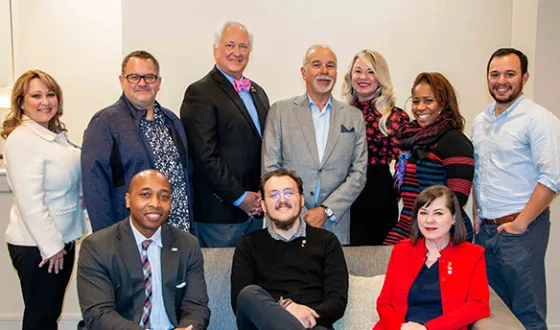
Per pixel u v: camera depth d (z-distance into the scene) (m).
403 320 2.12
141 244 2.12
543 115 2.45
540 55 3.17
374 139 2.90
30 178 2.37
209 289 2.43
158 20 3.31
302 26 3.39
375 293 2.37
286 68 3.42
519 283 2.54
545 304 2.59
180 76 3.36
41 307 2.51
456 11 3.40
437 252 2.21
